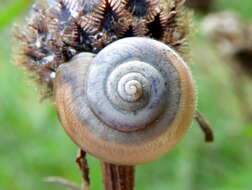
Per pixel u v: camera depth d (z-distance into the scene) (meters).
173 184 0.15
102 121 0.06
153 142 0.06
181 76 0.06
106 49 0.06
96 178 0.14
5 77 0.15
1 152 0.15
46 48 0.07
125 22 0.06
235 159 0.16
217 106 0.17
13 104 0.16
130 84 0.06
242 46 0.15
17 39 0.07
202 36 0.16
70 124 0.06
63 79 0.06
